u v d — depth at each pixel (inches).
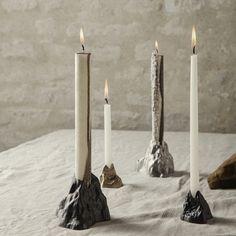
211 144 123.2
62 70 152.4
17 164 105.1
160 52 147.5
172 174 95.0
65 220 69.4
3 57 154.3
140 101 150.1
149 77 148.6
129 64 149.3
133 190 85.8
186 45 146.2
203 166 101.3
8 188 87.9
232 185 85.9
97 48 150.3
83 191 69.5
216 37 144.6
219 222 70.4
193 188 70.8
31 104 155.2
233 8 142.9
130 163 104.7
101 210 70.9
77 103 67.7
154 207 77.0
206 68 146.1
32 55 153.2
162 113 94.4
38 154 114.2
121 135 135.9
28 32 152.4
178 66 147.3
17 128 156.9
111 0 147.8
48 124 155.2
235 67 145.0
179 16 145.4
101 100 151.7
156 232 67.3
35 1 150.8
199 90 146.9
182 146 120.8
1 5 152.3
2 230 68.7
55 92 153.6
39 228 69.2
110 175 87.3
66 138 132.5
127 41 148.6
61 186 88.4
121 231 67.7
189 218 70.1
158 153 94.5
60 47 151.6
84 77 67.1
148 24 147.1
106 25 148.9
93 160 108.2
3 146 157.6
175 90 148.3
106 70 150.6
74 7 149.6
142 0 146.4
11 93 155.5
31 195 83.7
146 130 150.7
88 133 68.4
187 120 148.6
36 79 153.9
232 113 146.6
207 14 144.1
